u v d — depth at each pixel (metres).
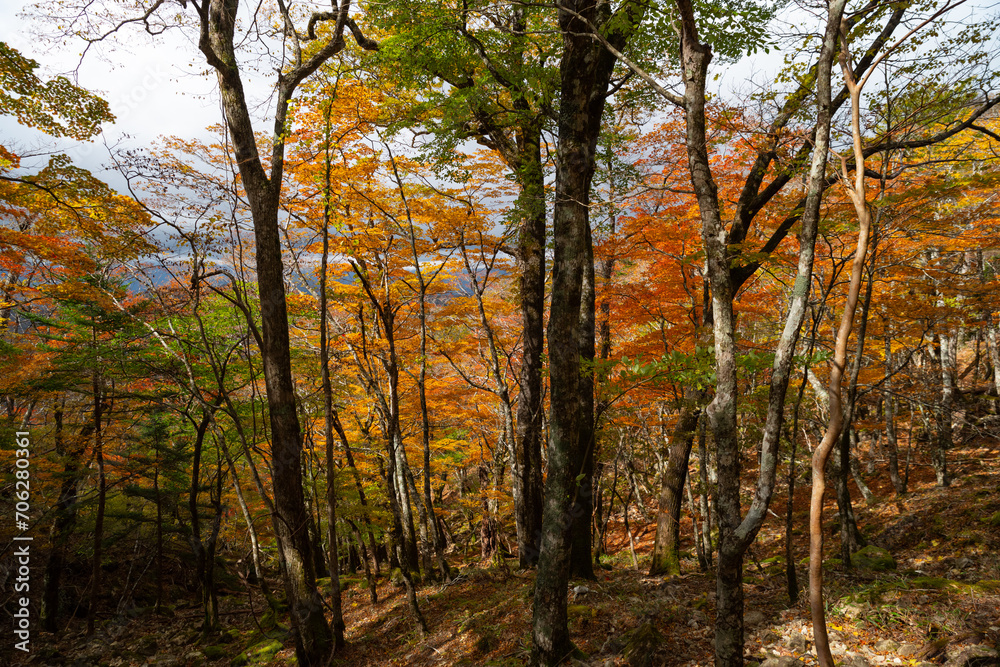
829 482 16.22
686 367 6.70
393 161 9.05
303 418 11.88
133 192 8.50
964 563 8.62
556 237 5.73
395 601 11.34
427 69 8.59
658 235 9.42
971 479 12.98
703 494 10.52
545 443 12.68
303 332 12.89
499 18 8.51
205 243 8.99
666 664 5.79
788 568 7.25
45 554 14.39
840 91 7.64
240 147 8.06
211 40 8.08
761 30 6.72
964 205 9.62
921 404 11.30
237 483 9.88
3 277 12.55
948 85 6.93
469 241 9.91
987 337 15.79
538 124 8.84
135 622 13.24
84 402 13.16
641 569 12.66
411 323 12.72
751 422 12.09
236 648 10.64
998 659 4.67
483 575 10.77
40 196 8.88
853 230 7.56
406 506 12.83
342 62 8.73
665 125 9.54
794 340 3.83
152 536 15.39
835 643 5.73
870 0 6.78
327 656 8.12
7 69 7.63
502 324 13.62
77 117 8.27
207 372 11.38
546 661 5.71
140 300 11.90
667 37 7.19
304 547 8.25
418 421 13.15
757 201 9.26
